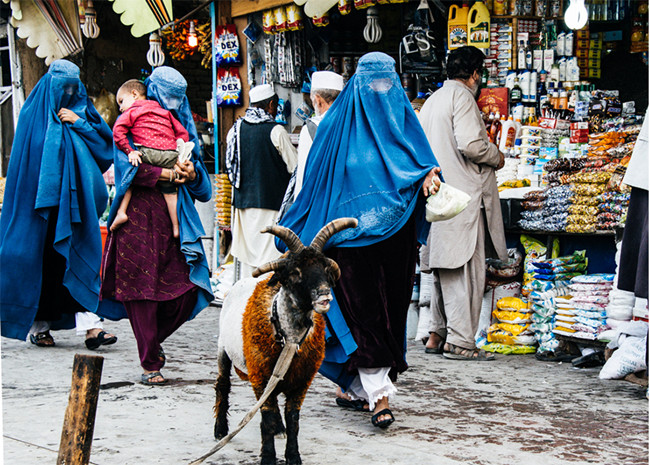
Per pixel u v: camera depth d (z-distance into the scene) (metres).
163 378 5.65
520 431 4.39
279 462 3.87
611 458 3.92
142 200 5.77
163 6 8.06
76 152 6.43
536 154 7.45
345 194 4.54
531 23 7.91
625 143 6.41
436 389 5.41
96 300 6.46
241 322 3.99
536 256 6.90
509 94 7.80
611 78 8.58
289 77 9.27
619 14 8.22
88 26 10.10
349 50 9.27
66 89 6.43
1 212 6.57
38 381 5.68
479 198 6.29
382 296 4.48
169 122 5.96
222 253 10.00
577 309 6.16
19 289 6.41
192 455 4.02
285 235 3.56
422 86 8.22
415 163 4.52
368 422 4.62
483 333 7.00
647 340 5.17
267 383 3.76
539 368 6.09
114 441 4.25
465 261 6.24
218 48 9.73
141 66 13.01
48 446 4.16
